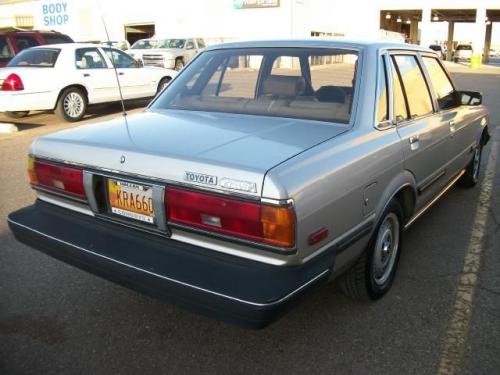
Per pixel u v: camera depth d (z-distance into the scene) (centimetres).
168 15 3516
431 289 362
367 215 295
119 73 1158
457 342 301
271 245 233
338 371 277
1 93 994
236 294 232
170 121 326
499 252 425
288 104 332
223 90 364
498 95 1579
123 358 288
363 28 4566
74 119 1091
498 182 625
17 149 833
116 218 281
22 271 388
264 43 373
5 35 1223
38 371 277
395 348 296
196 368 280
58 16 3497
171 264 253
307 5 3469
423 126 372
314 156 258
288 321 322
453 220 496
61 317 328
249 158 248
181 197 250
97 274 280
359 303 342
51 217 311
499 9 4331
